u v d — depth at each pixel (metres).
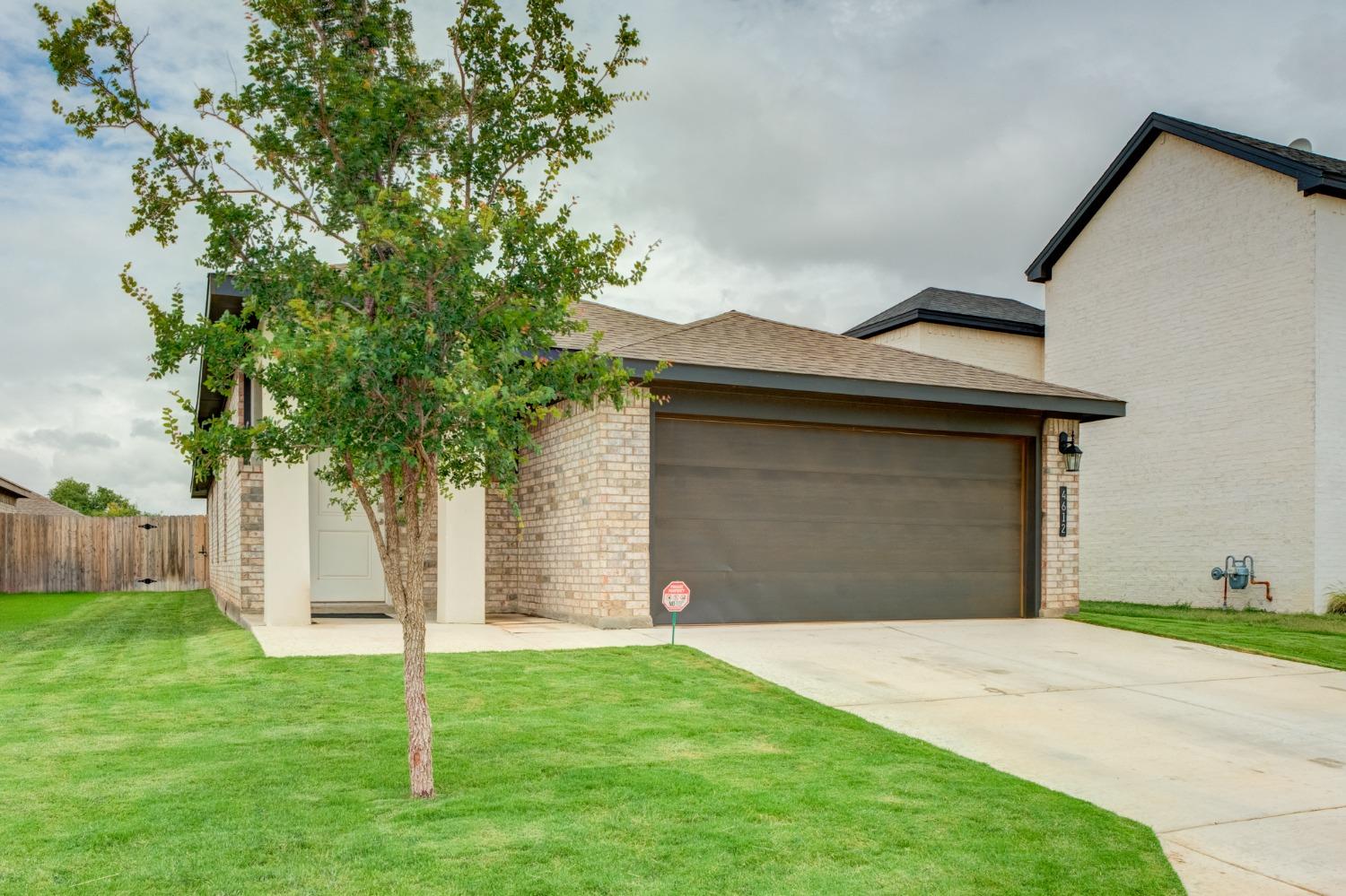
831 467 11.40
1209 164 16.02
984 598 12.13
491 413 4.23
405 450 4.41
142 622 11.92
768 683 7.31
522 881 3.47
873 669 8.20
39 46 4.64
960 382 11.64
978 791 4.86
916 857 3.91
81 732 5.46
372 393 4.24
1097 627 11.46
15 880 3.37
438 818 4.12
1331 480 14.22
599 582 10.05
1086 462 18.30
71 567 20.48
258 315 4.91
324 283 4.79
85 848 3.68
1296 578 14.31
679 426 10.70
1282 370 14.66
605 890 3.43
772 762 5.20
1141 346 17.22
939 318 19.86
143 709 6.01
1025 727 6.51
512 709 6.22
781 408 10.98
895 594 11.63
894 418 11.55
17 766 4.76
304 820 4.05
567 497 10.96
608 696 6.69
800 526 11.19
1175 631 11.19
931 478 11.95
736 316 13.34
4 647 9.31
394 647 8.34
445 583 10.65
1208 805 5.03
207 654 8.12
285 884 3.39
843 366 11.29
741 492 10.93
